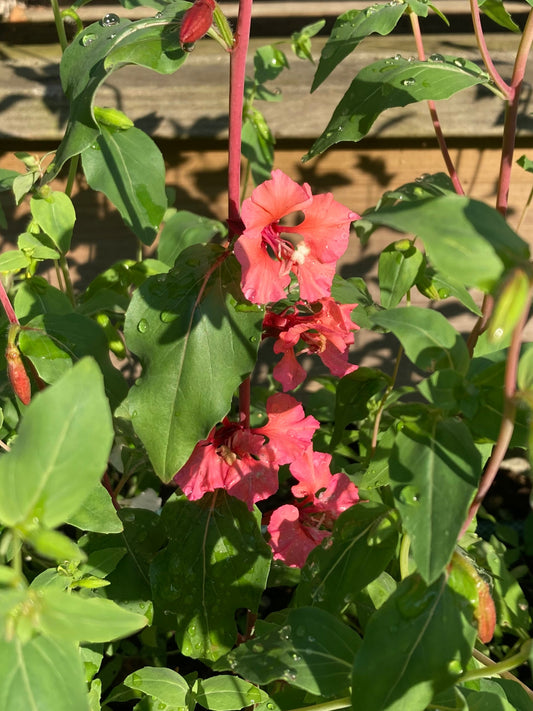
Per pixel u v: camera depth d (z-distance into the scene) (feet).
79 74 0.61
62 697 0.37
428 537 0.42
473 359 0.49
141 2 0.73
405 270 0.73
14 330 0.66
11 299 0.88
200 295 0.59
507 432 0.41
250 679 0.52
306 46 0.91
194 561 0.69
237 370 0.58
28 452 0.33
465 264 0.35
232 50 0.56
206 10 0.53
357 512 0.59
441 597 0.48
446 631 0.47
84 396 0.33
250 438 0.63
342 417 0.78
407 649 0.47
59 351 0.66
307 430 0.66
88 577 0.65
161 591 0.69
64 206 0.75
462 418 0.55
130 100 0.94
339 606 0.57
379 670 0.46
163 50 0.57
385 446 0.60
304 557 0.67
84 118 0.58
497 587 0.87
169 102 0.94
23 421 0.33
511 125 0.71
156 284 0.59
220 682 0.62
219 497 0.70
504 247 0.35
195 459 0.64
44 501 0.34
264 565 0.69
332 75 0.94
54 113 0.94
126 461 0.88
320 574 0.59
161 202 0.77
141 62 0.57
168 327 0.58
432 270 0.77
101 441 0.33
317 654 0.54
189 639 0.69
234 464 0.64
